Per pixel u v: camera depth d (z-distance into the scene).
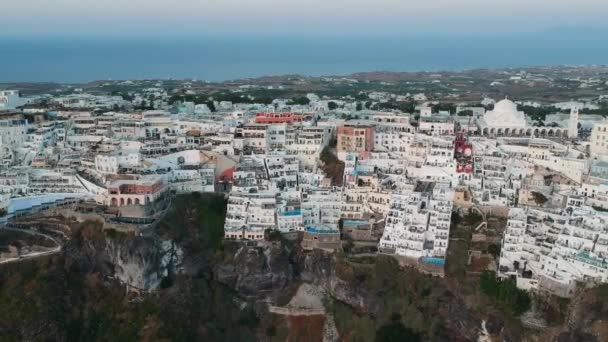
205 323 184.75
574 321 153.62
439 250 187.75
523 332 161.62
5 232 194.50
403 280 182.50
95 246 192.75
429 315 174.38
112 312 181.88
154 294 188.50
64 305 177.00
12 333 164.75
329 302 194.12
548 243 177.00
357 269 189.38
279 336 188.75
